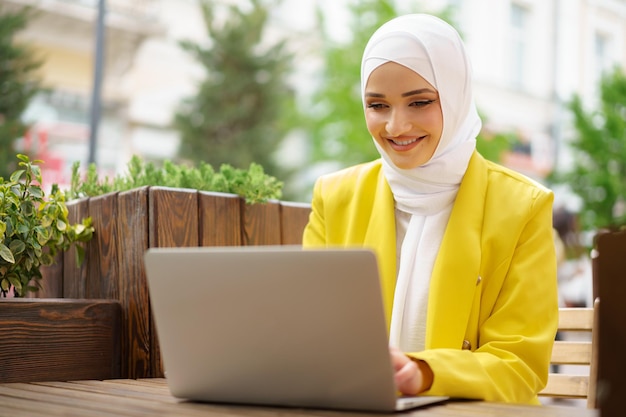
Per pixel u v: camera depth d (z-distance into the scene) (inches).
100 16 325.1
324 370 47.0
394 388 45.6
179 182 83.8
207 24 432.5
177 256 49.3
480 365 54.2
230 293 48.2
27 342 72.2
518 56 531.5
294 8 464.8
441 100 65.7
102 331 77.6
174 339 51.2
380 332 45.0
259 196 84.5
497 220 65.7
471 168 68.1
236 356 49.3
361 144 360.5
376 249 69.4
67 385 65.6
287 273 46.3
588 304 183.9
